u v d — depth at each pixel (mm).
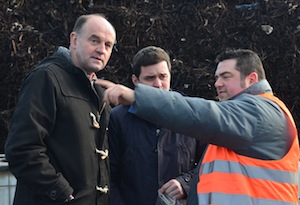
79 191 3254
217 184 3117
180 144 3773
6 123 6766
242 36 7312
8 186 4824
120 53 7062
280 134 3188
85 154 3277
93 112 3402
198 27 7184
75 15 7000
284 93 7602
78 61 3420
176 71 7051
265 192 3096
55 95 3199
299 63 7324
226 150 3176
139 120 3828
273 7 7215
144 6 7152
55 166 3227
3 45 6703
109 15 6980
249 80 3395
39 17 6914
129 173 3779
